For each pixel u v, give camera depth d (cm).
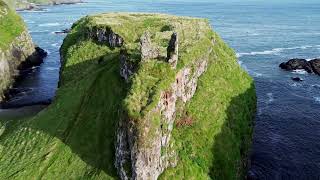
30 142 5828
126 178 4553
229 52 8238
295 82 10769
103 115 5644
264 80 10962
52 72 11781
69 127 5800
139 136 4350
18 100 9369
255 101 7281
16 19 13225
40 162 5325
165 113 4778
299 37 17712
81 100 6253
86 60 8206
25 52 12394
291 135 7712
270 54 14100
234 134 5766
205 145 5200
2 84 9888
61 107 6325
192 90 5784
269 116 8575
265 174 6378
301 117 8538
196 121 5431
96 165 4994
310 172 6462
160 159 4584
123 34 8144
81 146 5359
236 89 6806
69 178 4975
